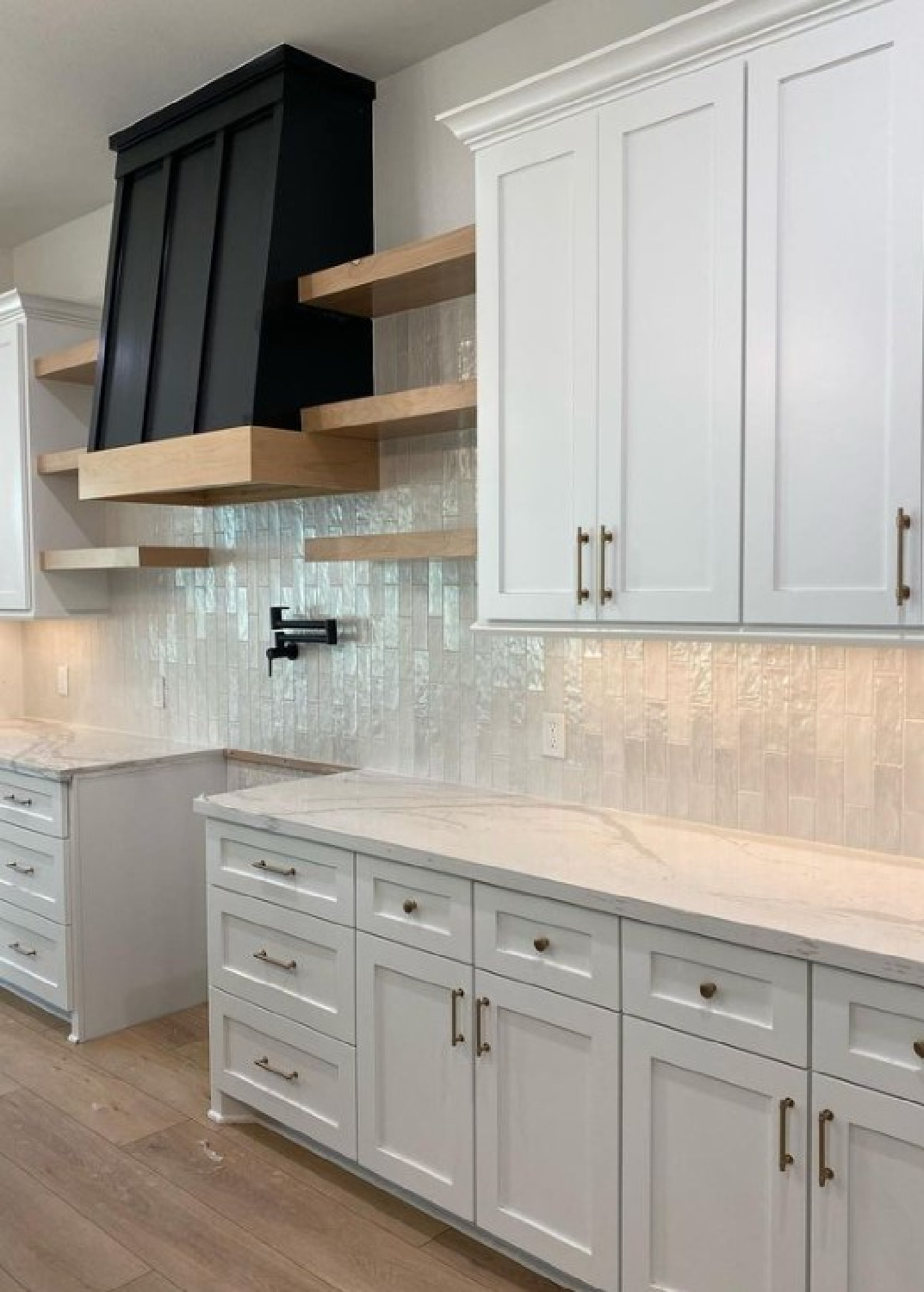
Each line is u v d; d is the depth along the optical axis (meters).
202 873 3.83
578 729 2.84
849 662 2.35
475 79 2.97
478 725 3.07
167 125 3.36
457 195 3.02
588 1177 2.15
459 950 2.35
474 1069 2.34
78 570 4.22
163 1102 3.10
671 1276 2.03
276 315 3.01
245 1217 2.54
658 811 2.68
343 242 3.16
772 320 2.06
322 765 3.51
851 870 2.20
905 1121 1.72
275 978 2.80
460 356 3.03
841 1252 1.80
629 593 2.30
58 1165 2.77
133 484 3.25
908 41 1.87
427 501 3.14
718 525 2.15
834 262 1.97
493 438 2.53
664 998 2.01
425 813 2.75
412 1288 2.29
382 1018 2.52
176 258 3.30
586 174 2.32
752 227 2.07
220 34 2.92
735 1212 1.93
